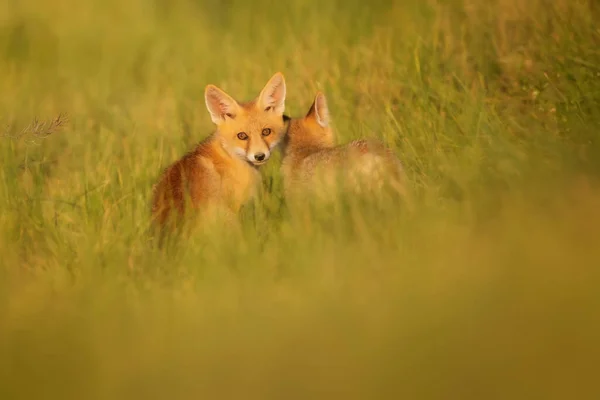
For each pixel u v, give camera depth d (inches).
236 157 517.3
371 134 568.4
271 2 973.8
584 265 332.2
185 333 339.9
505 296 321.1
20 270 435.2
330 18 887.1
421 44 705.0
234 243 419.8
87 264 418.6
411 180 476.7
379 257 386.6
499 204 421.1
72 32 1013.2
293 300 354.9
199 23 1003.9
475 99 573.6
